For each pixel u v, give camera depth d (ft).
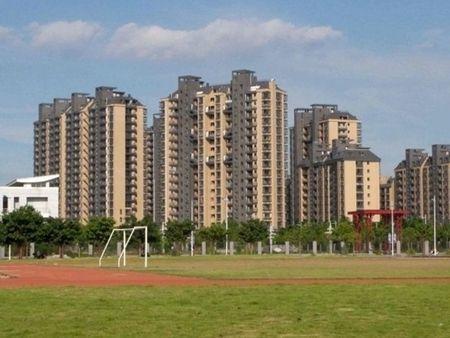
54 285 173.17
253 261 367.04
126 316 99.30
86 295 138.10
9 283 182.91
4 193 634.02
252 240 588.09
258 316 98.84
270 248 597.11
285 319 95.45
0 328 87.15
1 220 479.41
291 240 604.49
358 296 130.72
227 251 568.41
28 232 470.80
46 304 118.11
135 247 543.80
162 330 85.15
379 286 159.74
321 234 599.57
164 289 154.61
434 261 357.61
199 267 285.84
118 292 146.30
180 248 569.64
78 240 499.92
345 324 90.12
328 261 364.58
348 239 578.66
